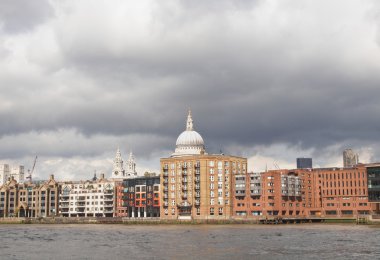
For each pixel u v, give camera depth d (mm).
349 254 114500
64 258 112625
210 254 116438
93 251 125688
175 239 158250
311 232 186000
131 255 116250
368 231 189500
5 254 121250
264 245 135250
